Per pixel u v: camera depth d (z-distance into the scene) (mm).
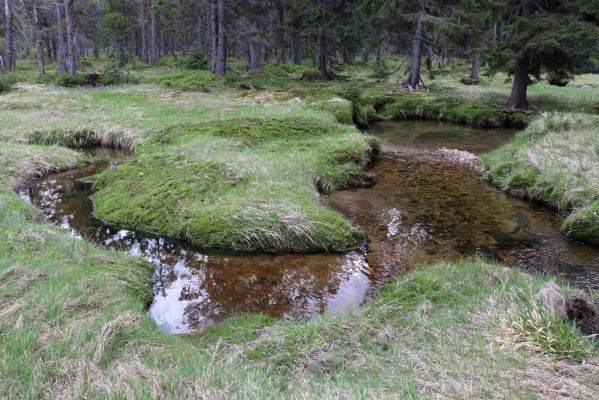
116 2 46062
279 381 3590
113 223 8289
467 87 27250
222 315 5422
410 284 5340
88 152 13703
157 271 6547
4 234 6391
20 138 13805
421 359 3635
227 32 28625
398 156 13289
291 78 31203
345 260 6863
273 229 7281
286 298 5789
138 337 4238
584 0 16453
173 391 3270
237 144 11938
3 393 3125
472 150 13953
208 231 7402
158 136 13609
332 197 9625
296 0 31234
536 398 2945
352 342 4203
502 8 18750
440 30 23406
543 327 3652
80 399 3119
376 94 23203
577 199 8539
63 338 3869
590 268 6422
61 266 5602
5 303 4449
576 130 12383
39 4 36000
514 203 9391
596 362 3314
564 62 17938
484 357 3520
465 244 7324
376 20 29188
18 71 36969
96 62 45031
